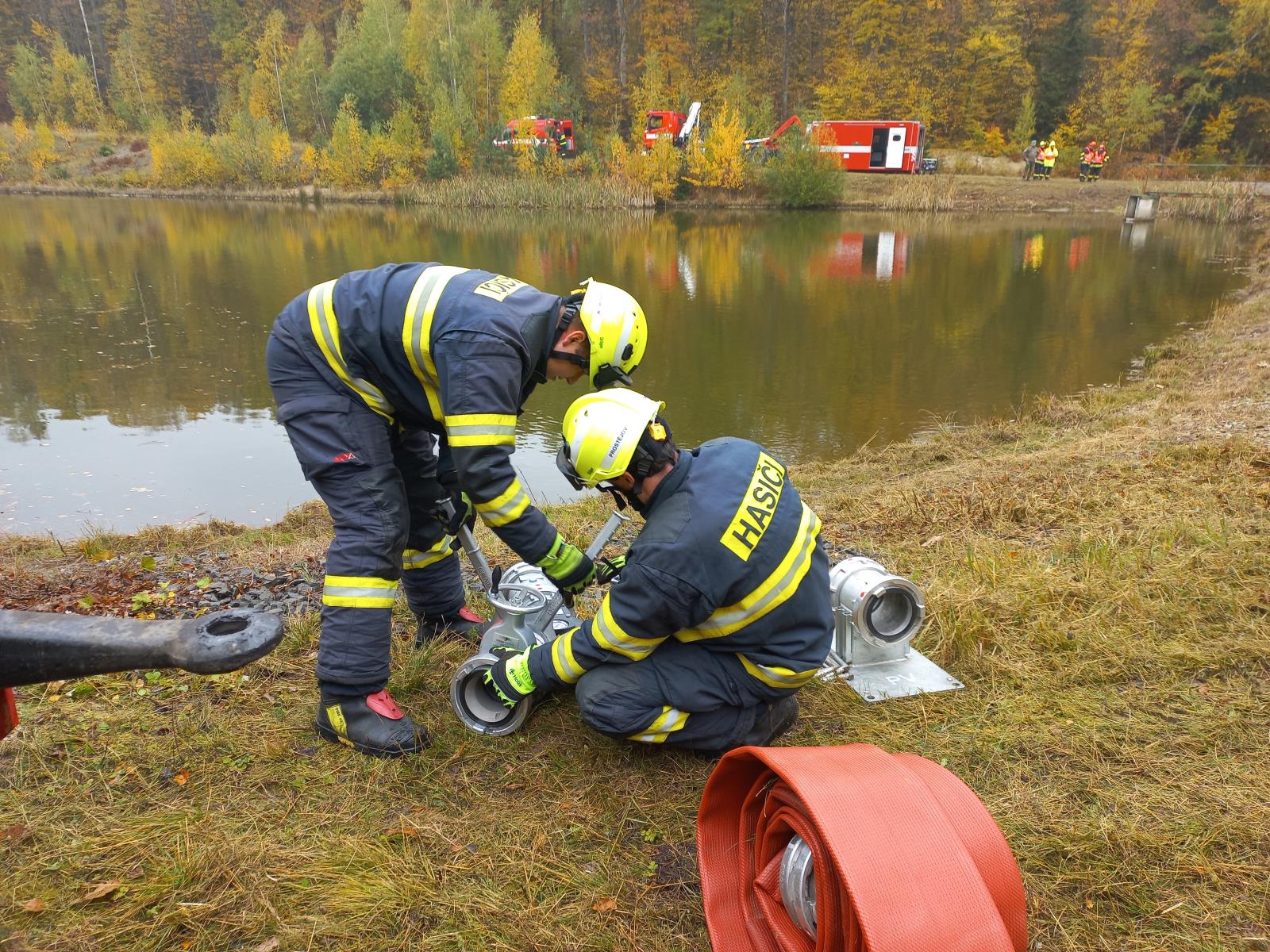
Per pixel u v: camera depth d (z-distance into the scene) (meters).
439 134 39.25
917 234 24.94
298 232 25.44
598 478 2.29
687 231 26.08
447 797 2.44
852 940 1.59
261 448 7.65
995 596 3.43
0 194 42.59
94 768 2.51
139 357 10.70
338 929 1.98
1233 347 9.76
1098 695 2.82
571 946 1.95
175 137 46.03
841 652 3.02
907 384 9.48
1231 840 2.19
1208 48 46.62
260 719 2.77
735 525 2.25
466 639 3.26
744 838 2.00
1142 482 4.71
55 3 66.25
